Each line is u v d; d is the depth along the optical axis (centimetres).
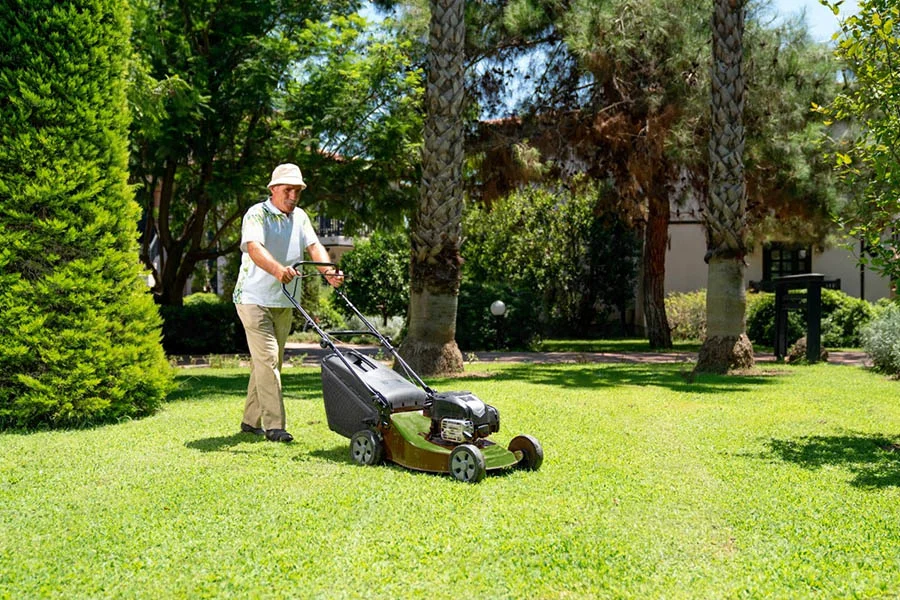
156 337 861
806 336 1566
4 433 732
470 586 351
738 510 475
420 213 1245
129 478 541
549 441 687
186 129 1501
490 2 1922
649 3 1692
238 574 364
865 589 351
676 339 2516
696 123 1738
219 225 2503
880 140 704
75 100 798
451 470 540
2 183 763
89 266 795
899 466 600
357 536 416
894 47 678
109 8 836
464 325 2152
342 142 1703
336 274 684
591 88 1964
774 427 770
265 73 1579
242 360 1783
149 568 372
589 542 409
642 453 641
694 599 340
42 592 340
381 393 592
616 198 2042
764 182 1891
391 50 1650
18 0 775
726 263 1302
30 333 765
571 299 2742
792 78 1791
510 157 1894
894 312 1468
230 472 557
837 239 2047
